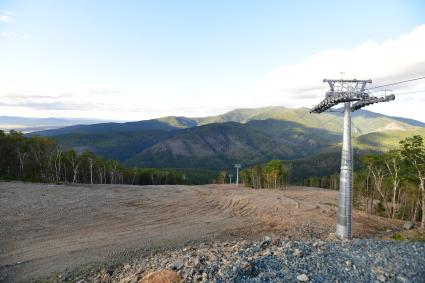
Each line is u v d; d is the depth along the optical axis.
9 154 84.31
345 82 24.45
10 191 55.28
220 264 15.98
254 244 23.28
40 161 90.75
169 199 58.97
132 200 55.06
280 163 102.38
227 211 49.78
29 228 32.72
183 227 36.53
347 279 13.27
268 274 13.66
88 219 38.38
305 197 71.81
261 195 66.94
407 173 48.16
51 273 21.05
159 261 21.19
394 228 40.09
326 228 37.88
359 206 63.62
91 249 26.48
